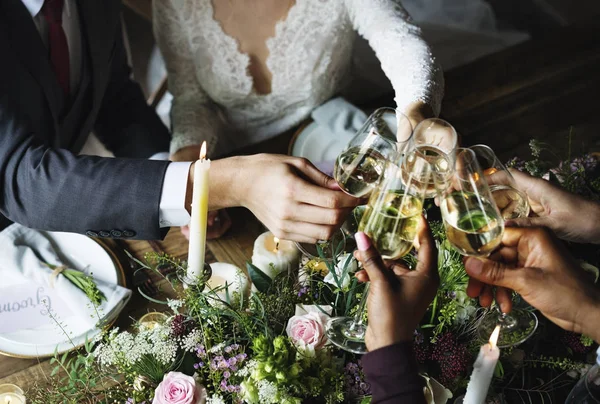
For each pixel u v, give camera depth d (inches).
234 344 41.4
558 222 45.9
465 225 36.9
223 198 50.8
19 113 55.7
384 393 33.5
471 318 44.4
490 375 34.7
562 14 131.0
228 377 40.1
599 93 76.1
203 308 42.3
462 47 116.7
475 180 36.9
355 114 73.0
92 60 68.2
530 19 130.4
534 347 45.9
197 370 42.6
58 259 53.8
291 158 48.9
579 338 45.6
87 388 43.0
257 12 77.4
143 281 54.7
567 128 71.7
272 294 46.0
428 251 37.5
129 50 120.8
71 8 66.0
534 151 56.7
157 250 58.1
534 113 73.2
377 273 35.5
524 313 44.7
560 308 37.4
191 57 80.7
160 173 51.5
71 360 45.4
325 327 43.0
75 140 72.8
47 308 47.4
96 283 52.0
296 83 82.1
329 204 46.0
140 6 111.4
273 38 78.7
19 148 54.1
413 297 35.6
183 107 82.4
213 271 51.2
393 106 76.4
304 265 47.8
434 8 119.1
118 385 45.0
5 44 57.8
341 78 87.7
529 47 81.7
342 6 78.7
